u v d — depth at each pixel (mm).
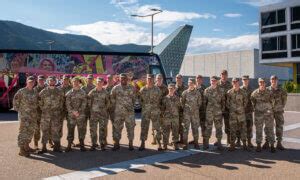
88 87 10430
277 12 40750
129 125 9188
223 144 10023
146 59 20859
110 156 8445
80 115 9055
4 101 19375
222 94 9289
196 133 9328
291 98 21641
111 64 20391
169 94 9289
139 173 6969
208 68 75562
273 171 7113
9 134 11727
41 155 8555
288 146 9805
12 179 6570
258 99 9055
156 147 9602
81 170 7191
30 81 8625
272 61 41312
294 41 39188
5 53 19562
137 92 9477
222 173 6973
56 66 19844
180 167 7426
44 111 8805
